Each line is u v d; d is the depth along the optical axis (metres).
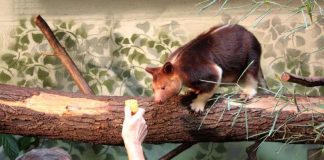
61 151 3.23
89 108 3.90
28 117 3.90
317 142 3.83
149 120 3.88
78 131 3.91
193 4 4.81
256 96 3.90
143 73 4.87
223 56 3.96
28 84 4.97
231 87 4.61
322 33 4.72
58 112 3.90
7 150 4.66
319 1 4.63
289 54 4.76
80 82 4.44
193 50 3.94
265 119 3.80
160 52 4.85
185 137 3.89
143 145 4.86
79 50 4.91
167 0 4.83
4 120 3.90
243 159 4.77
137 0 4.86
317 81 3.61
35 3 4.93
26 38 4.95
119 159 4.86
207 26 4.80
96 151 4.88
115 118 3.87
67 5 4.91
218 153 4.80
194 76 3.85
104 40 4.90
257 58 4.07
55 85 4.94
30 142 4.79
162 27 4.84
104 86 4.91
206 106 3.87
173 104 3.88
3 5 4.96
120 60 4.89
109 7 4.89
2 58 4.98
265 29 4.77
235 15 4.78
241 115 3.82
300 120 3.76
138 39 4.87
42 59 4.94
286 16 4.74
